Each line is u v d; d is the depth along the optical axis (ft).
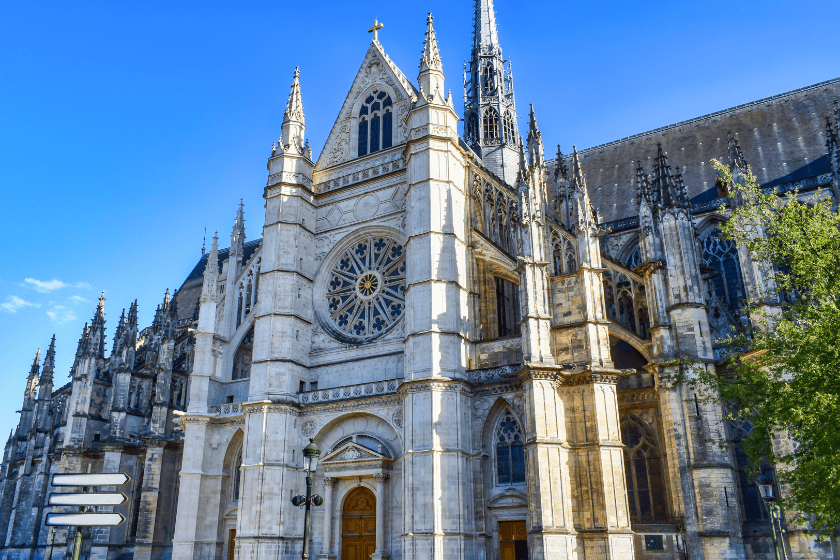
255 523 162.20
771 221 112.37
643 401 156.76
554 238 162.81
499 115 263.90
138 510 229.45
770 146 216.33
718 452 134.92
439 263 162.91
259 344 180.96
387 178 191.72
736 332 151.33
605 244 214.69
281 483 166.40
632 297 164.45
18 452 305.32
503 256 169.48
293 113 205.67
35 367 321.52
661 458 151.64
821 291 100.22
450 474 145.38
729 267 196.24
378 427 167.32
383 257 187.52
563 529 132.57
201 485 181.47
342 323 189.16
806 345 97.40
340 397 171.53
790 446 130.11
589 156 257.14
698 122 242.17
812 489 94.94
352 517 164.55
